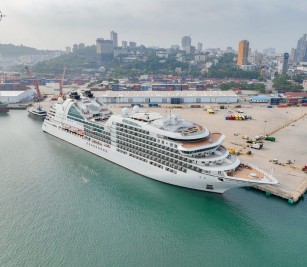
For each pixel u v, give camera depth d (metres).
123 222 74.00
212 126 161.00
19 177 96.94
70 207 79.81
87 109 124.75
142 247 65.38
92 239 67.25
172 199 84.81
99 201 83.19
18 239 66.56
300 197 83.44
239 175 79.75
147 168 95.56
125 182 94.44
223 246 66.38
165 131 88.50
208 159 82.44
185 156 83.94
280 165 104.69
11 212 76.62
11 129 155.88
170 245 66.31
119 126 102.06
